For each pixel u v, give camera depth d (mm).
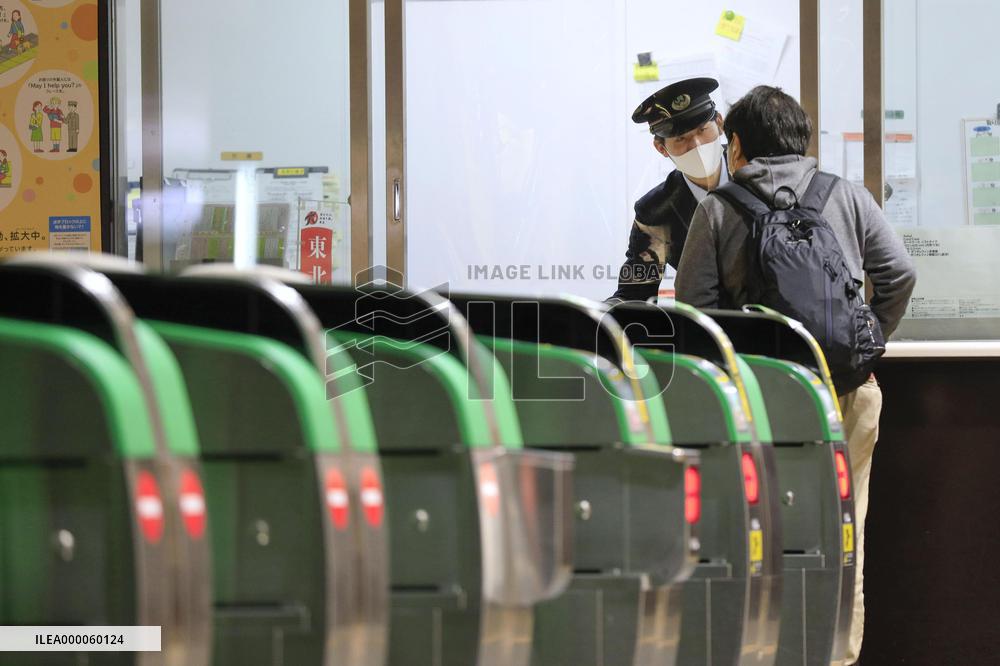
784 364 10984
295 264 15859
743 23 15578
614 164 15781
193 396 6695
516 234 15891
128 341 5684
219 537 6621
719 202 12508
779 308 11789
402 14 15703
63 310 6508
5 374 5809
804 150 12680
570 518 7371
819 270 11766
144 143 15867
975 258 14898
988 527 14062
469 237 15898
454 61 15828
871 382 13023
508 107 15844
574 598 8672
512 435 7641
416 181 15891
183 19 15867
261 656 6582
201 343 6707
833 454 10773
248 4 15844
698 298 12609
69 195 15773
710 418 9734
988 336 14898
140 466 5551
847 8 15484
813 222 12016
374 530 6547
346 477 6477
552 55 15820
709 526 9734
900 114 15656
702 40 15664
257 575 6543
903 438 14172
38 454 5730
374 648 6523
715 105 15633
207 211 15938
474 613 7164
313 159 15828
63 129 15750
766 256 11859
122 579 5551
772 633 9789
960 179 15570
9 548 5824
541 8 15812
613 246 15789
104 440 5586
